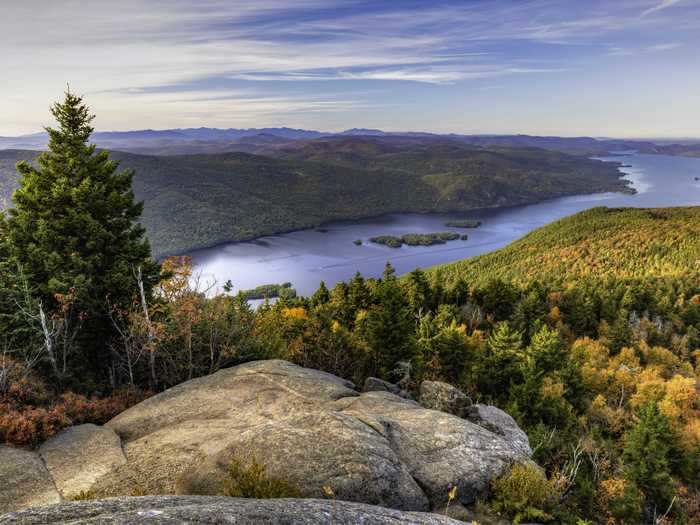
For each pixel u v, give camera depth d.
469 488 10.96
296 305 69.94
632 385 55.75
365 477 9.27
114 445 13.10
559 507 11.91
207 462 10.05
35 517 5.39
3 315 20.83
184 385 18.02
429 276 167.38
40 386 17.62
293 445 9.96
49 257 22.44
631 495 22.77
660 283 123.38
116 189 26.55
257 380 17.75
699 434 44.94
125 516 5.05
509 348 44.50
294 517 5.71
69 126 25.47
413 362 37.91
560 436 30.83
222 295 24.66
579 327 80.44
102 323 24.36
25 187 24.06
